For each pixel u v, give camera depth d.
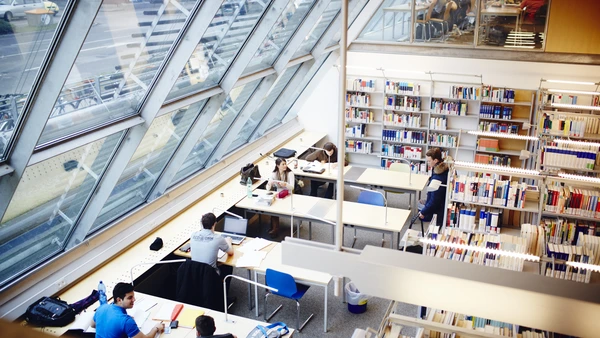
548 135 8.45
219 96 6.63
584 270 5.01
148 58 4.85
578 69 9.09
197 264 5.45
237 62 6.41
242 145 9.25
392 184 8.09
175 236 6.62
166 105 5.68
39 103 3.86
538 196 6.19
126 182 6.24
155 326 4.70
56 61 3.72
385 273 1.87
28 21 3.38
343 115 2.08
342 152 2.09
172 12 4.61
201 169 8.09
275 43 7.25
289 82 9.18
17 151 4.05
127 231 6.36
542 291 1.62
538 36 9.17
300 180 8.77
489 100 9.52
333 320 6.05
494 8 9.26
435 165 7.40
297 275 5.68
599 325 1.57
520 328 4.37
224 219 7.08
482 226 6.16
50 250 5.51
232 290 6.64
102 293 5.00
